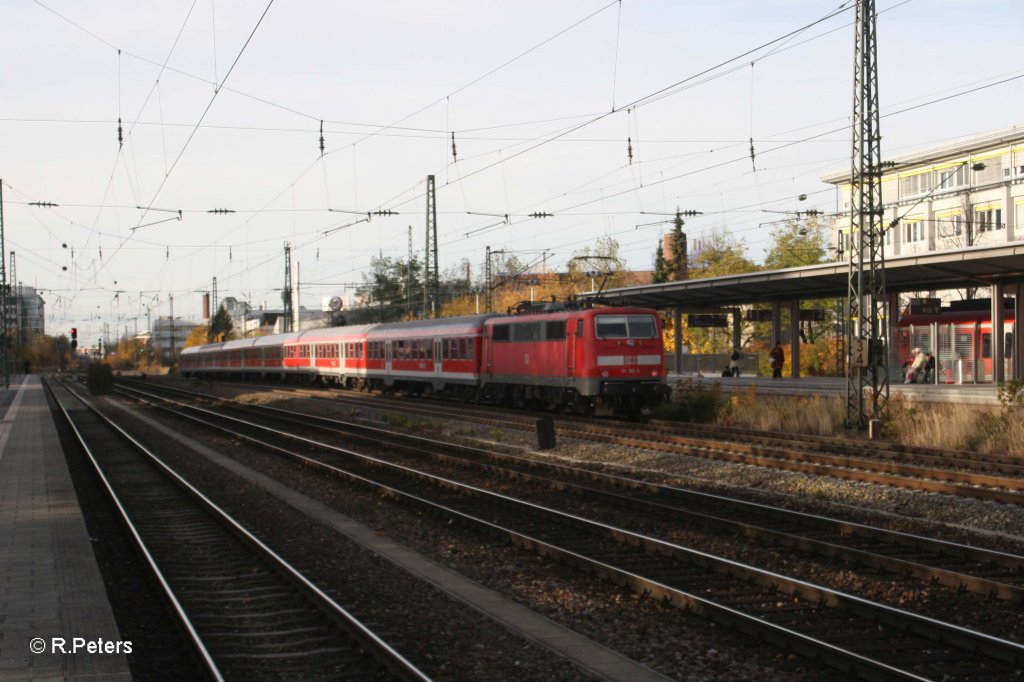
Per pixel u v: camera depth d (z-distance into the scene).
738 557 12.09
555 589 10.66
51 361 193.25
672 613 9.55
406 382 47.38
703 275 75.06
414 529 14.48
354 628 8.84
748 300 42.22
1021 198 57.19
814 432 25.94
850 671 7.68
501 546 13.05
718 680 7.73
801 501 16.09
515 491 18.03
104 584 10.68
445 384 41.81
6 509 15.61
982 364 40.16
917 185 64.62
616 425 28.47
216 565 12.41
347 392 53.47
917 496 15.62
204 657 7.97
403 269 100.62
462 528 14.41
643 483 17.58
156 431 33.88
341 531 14.39
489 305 60.62
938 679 7.57
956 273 31.77
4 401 55.81
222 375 85.31
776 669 7.93
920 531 13.62
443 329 41.75
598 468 20.95
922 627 8.52
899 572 10.81
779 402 29.70
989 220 59.59
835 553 11.76
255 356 73.19
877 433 23.72
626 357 30.53
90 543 12.75
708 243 76.94
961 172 61.59
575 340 30.97
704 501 16.05
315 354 59.94
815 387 35.16
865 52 23.19
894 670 7.30
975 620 9.05
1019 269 30.42
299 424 34.03
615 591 10.45
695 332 68.31
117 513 15.89
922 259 29.62
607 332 30.47
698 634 8.88
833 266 32.25
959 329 41.25
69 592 10.02
